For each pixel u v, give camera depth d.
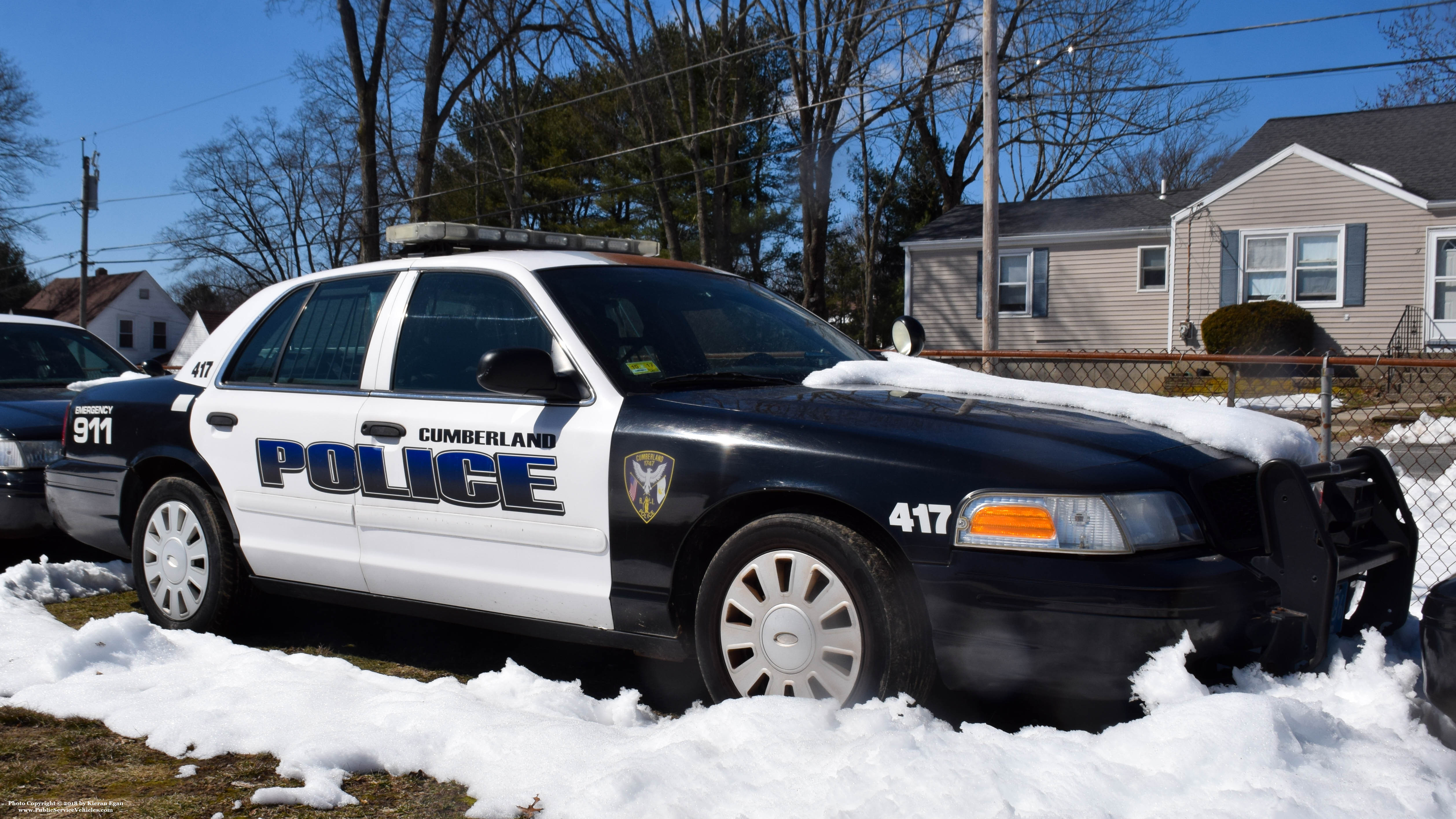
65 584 5.64
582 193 41.22
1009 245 26.19
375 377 4.20
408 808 2.91
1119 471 2.98
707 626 3.39
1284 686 2.98
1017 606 2.90
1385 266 21.30
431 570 3.95
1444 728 2.84
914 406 3.42
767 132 38.62
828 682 3.16
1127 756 2.68
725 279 4.67
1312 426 8.47
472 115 38.88
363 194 28.86
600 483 3.54
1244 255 22.83
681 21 30.31
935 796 2.54
